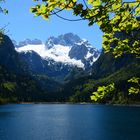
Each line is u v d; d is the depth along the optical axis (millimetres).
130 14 6828
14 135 89500
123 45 8344
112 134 92250
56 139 81938
